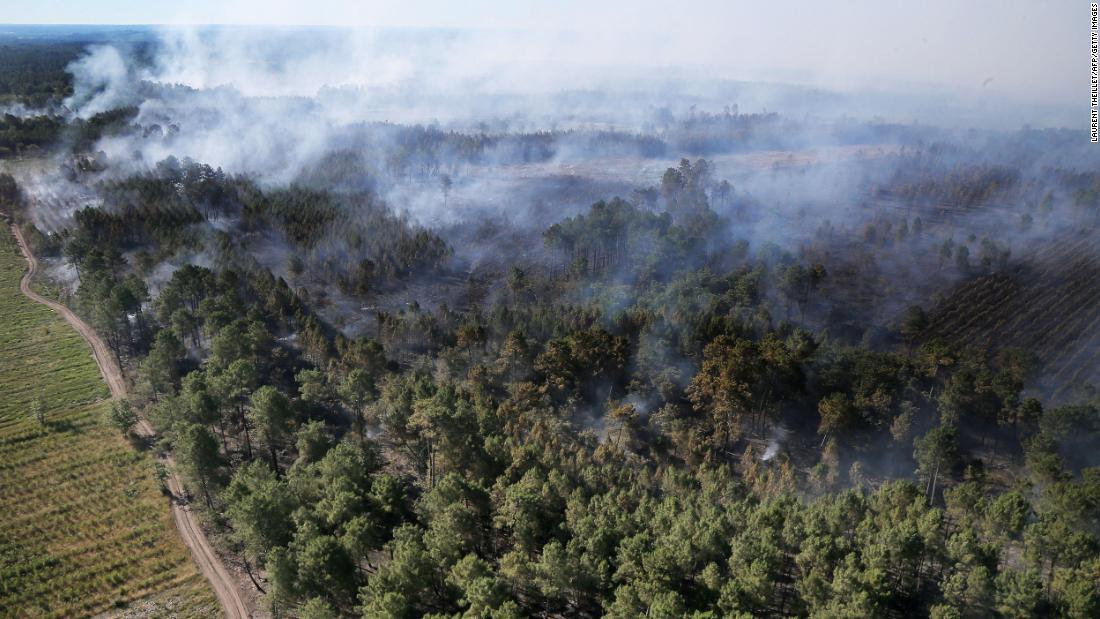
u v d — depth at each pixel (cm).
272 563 7888
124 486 11081
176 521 10325
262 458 11562
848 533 9225
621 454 11656
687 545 8031
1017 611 7425
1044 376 15512
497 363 14125
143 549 9762
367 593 7850
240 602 8856
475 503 9269
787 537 8719
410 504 9875
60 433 12475
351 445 10681
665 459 12012
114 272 18225
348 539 8312
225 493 9244
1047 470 10656
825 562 8175
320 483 9538
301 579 7850
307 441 10575
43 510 10506
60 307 17938
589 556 8206
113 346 15262
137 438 12331
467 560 7775
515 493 8719
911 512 9138
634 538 8262
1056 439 11744
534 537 8688
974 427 13162
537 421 11838
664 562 7819
